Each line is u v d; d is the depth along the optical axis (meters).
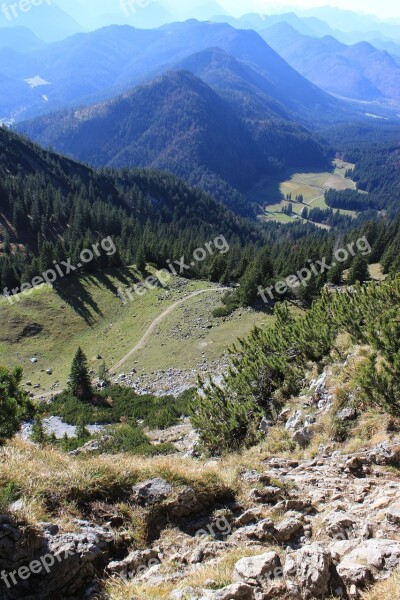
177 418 35.72
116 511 9.49
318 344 21.52
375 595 6.53
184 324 61.75
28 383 55.69
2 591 6.87
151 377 50.09
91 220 142.12
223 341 53.09
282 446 16.83
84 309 74.00
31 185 162.62
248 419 20.33
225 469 12.45
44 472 9.80
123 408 42.12
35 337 66.75
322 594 6.70
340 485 11.57
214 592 6.74
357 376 15.81
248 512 10.09
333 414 16.44
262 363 22.56
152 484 10.23
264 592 6.85
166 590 7.29
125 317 71.12
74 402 44.22
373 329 17.11
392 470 12.34
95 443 27.19
